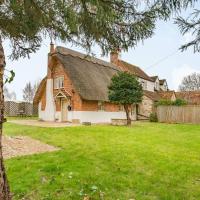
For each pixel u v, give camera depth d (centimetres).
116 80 2214
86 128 1667
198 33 500
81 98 2394
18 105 3469
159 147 1051
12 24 568
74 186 555
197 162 805
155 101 3453
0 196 340
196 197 527
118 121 2259
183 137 1434
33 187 548
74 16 480
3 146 912
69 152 882
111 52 561
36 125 1959
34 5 505
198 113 2802
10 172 640
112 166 719
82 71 2644
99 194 520
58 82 2658
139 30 491
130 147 1016
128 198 508
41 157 800
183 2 430
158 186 579
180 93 4278
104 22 488
